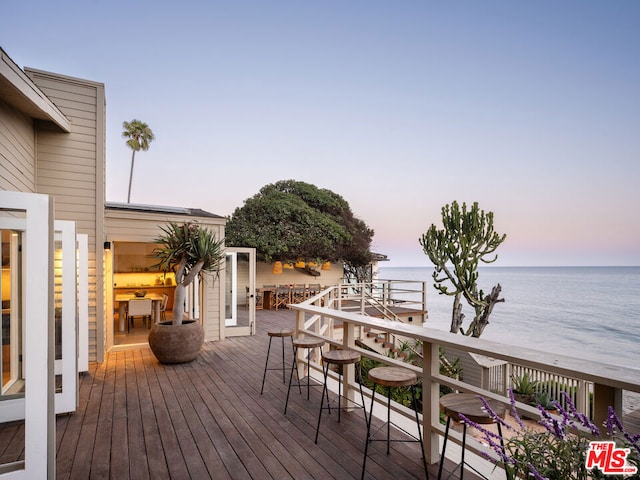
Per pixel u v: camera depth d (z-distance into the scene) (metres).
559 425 1.52
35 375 2.46
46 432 2.47
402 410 3.05
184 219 7.63
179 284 6.14
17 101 4.66
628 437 1.32
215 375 5.34
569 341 23.34
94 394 4.49
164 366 5.84
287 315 12.46
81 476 2.65
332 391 4.64
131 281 10.63
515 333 25.67
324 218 17.02
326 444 3.13
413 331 2.93
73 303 3.93
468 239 10.54
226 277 8.47
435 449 2.80
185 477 2.63
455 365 9.70
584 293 51.38
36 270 2.49
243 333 8.61
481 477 2.57
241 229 15.73
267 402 4.19
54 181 5.95
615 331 26.42
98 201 6.21
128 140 24.42
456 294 10.85
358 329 9.38
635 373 1.67
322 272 17.09
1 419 3.21
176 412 3.89
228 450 3.03
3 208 2.42
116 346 6.98
